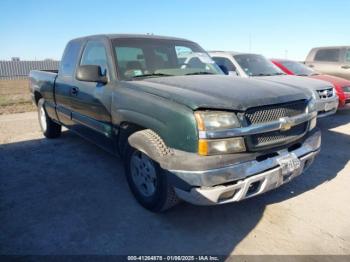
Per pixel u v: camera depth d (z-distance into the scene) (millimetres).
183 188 2631
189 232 2906
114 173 4348
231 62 6957
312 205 3414
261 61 7445
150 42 4113
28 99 13742
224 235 2859
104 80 3688
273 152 2814
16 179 4156
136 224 3033
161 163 2777
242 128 2576
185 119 2598
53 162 4816
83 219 3131
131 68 3689
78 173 4355
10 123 8039
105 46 3846
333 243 2736
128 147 3336
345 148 5547
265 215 3199
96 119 3988
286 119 2848
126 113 3256
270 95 2865
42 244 2725
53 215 3213
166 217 3158
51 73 5598
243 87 3047
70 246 2699
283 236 2842
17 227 2990
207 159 2518
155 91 2992
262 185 2771
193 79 3396
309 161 3262
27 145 5781
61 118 5336
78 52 4547
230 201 2713
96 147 5594
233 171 2559
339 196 3629
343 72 10312
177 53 4230
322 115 6539
